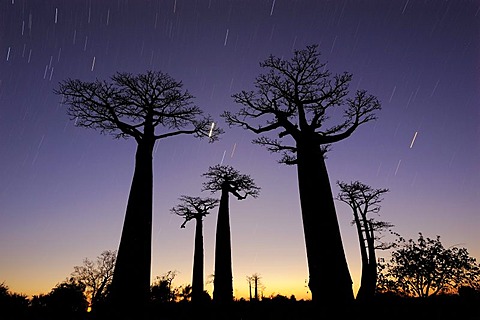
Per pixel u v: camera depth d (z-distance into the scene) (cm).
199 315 1998
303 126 1209
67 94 1200
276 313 1706
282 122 1239
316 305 977
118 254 1088
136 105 1280
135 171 1207
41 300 1817
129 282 1042
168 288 2269
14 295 1753
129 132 1252
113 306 1012
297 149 1198
